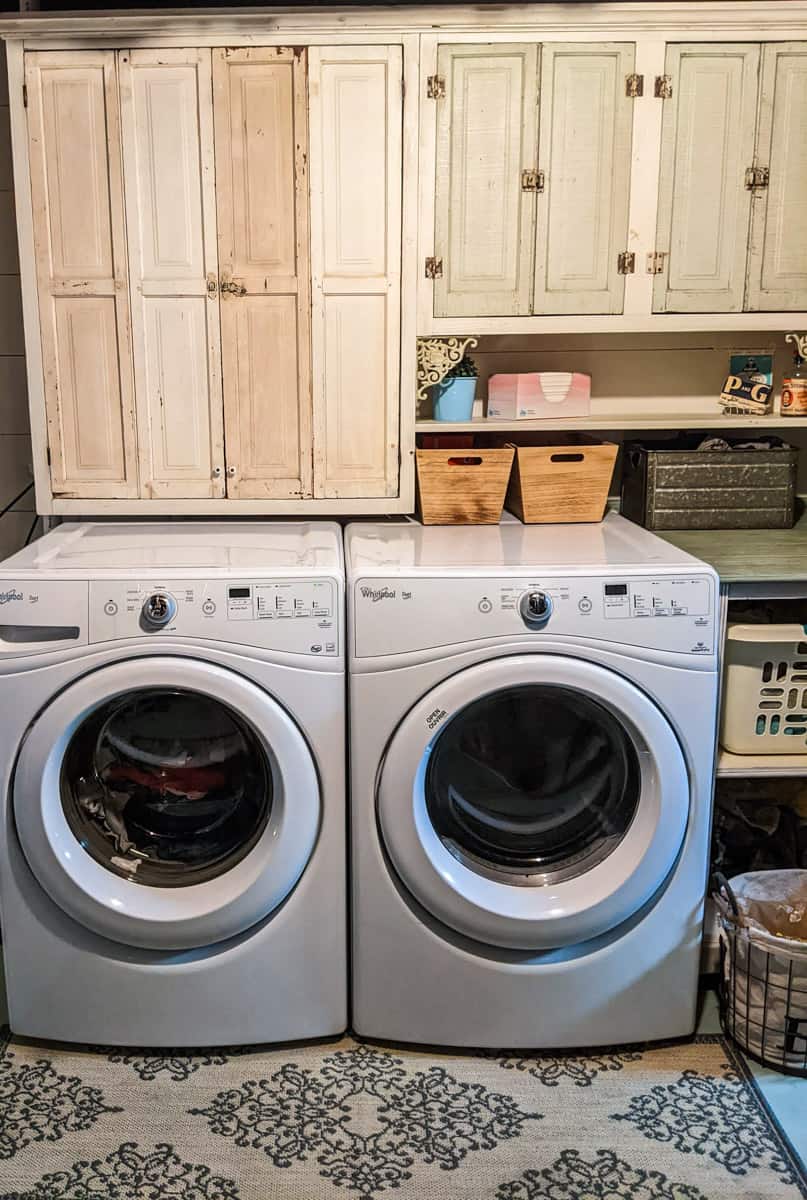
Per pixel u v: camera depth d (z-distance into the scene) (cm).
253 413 248
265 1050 217
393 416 249
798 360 271
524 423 255
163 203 237
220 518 270
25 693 199
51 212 238
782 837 254
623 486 279
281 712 201
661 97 235
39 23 228
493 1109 200
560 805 217
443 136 235
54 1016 214
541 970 212
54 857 202
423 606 200
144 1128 194
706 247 243
